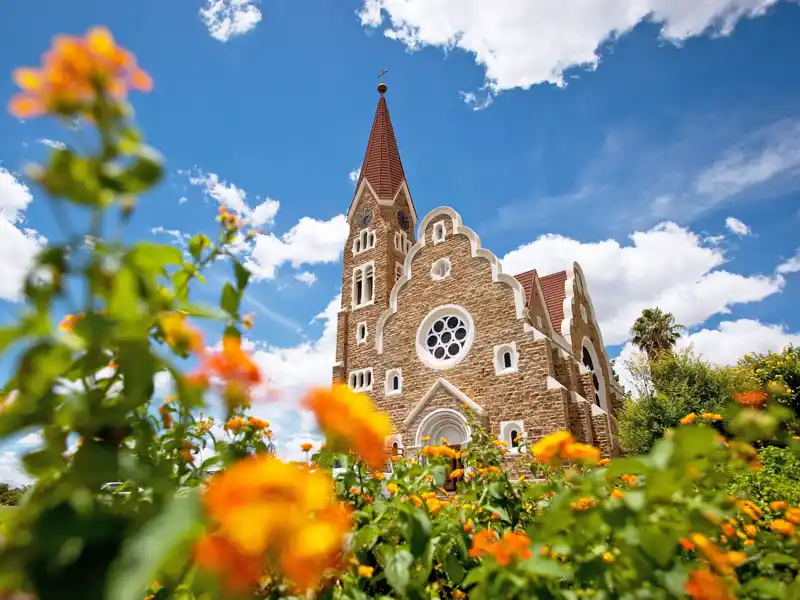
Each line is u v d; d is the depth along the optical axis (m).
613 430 28.66
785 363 25.41
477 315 28.02
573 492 2.07
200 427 2.95
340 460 3.17
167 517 1.16
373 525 3.03
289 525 1.08
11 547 1.21
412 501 3.52
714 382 26.70
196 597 1.61
